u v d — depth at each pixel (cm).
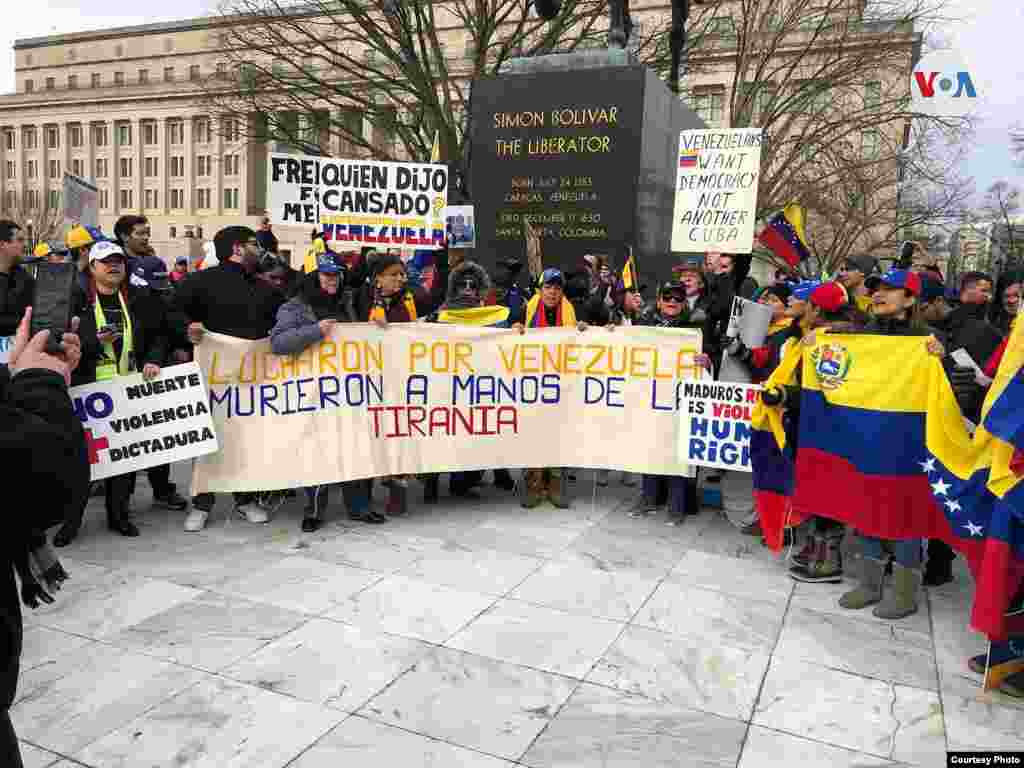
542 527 555
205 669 346
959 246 2331
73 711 312
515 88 766
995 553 345
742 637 393
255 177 7300
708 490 621
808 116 2248
